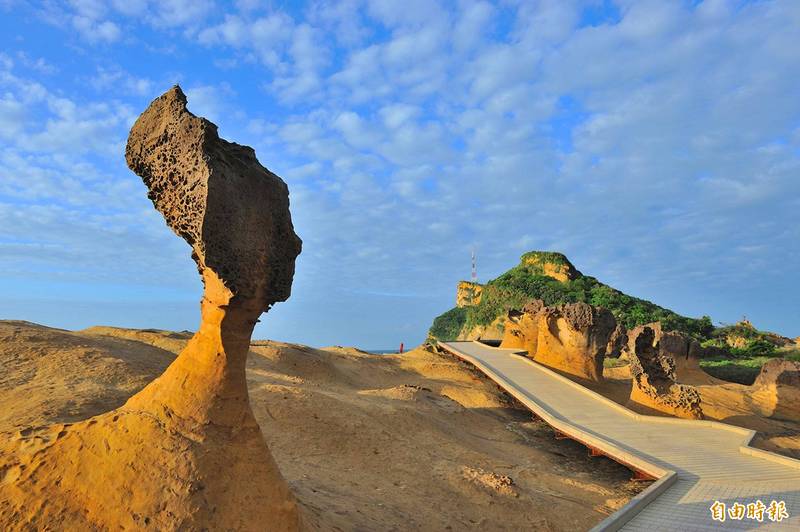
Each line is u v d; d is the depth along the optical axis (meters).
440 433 17.27
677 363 35.12
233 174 6.18
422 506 11.09
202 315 6.83
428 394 23.39
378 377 30.02
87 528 5.61
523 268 92.81
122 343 17.64
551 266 88.75
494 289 87.75
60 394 11.52
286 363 26.14
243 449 6.61
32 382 12.47
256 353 26.41
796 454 20.14
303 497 9.30
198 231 5.97
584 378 30.53
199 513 5.89
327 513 8.84
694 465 14.81
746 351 48.28
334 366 28.67
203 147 6.02
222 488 6.20
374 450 13.97
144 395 6.88
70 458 6.18
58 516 5.66
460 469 13.81
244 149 6.43
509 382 26.86
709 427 19.38
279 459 11.95
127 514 5.71
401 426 16.41
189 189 6.09
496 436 20.58
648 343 24.80
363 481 11.86
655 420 20.31
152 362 16.25
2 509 5.63
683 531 9.99
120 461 6.09
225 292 6.30
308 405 15.46
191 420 6.47
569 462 18.02
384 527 9.38
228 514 6.07
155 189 6.50
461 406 23.31
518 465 16.09
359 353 35.91
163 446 6.23
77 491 5.88
